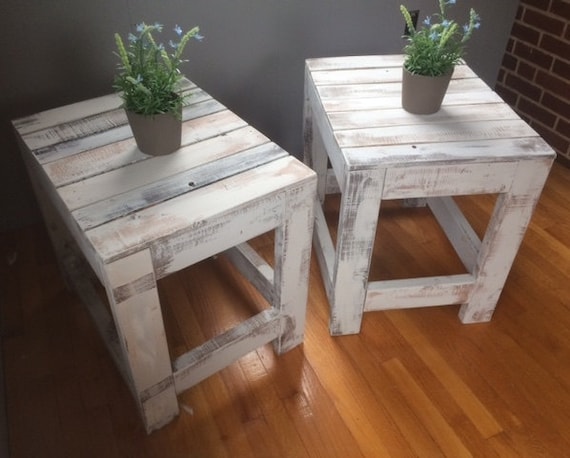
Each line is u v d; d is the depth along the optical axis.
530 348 1.40
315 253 1.65
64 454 1.15
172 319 1.45
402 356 1.37
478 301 1.40
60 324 1.42
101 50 1.45
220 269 1.59
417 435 1.20
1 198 1.61
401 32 1.82
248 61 1.65
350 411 1.24
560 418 1.24
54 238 1.38
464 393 1.29
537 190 1.17
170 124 1.04
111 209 0.95
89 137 1.13
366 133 1.18
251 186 1.01
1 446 1.09
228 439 1.18
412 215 1.83
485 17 1.98
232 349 1.21
